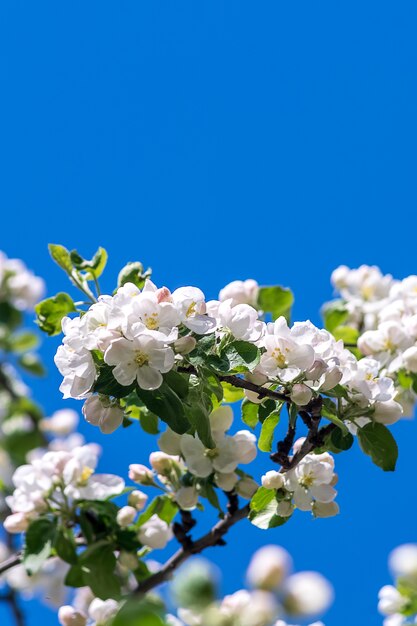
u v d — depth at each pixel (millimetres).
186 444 4980
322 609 4879
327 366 4570
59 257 5617
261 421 4898
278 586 4898
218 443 5012
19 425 8445
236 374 4980
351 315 7105
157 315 4316
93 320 4410
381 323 5789
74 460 4625
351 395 4812
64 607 5039
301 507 4809
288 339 4504
